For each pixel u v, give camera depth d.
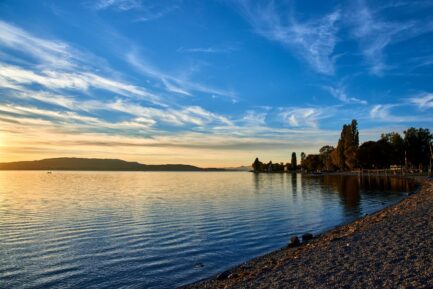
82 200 56.91
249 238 25.64
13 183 123.56
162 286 15.57
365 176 142.12
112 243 24.25
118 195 67.25
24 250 22.47
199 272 17.50
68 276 17.22
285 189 82.88
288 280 13.19
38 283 16.33
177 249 22.34
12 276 17.30
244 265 18.19
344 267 14.02
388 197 57.88
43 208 45.47
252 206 46.22
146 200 56.12
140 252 21.62
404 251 15.50
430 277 11.59
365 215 36.09
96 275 17.28
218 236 26.36
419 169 135.38
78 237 26.42
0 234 27.77
